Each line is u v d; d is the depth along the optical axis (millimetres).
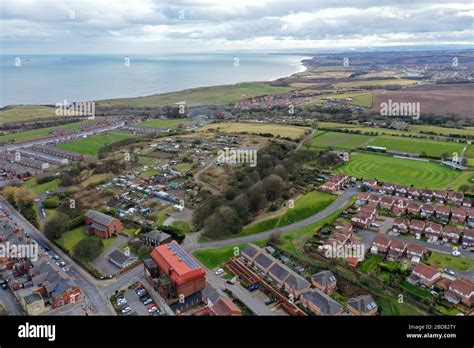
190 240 165750
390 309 117000
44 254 156750
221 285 133750
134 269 146750
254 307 121438
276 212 185500
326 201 197500
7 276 141125
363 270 138875
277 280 132125
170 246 143625
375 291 126312
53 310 121812
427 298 121625
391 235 164000
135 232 173000
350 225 168625
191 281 126250
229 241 164125
